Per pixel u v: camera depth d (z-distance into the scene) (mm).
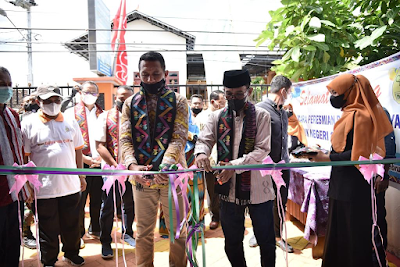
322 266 2381
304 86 4133
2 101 2164
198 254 3125
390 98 2703
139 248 2186
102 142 3033
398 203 2695
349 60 4090
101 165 3393
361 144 2064
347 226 2186
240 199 2100
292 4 3994
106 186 1801
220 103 4438
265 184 2135
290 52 3957
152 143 2037
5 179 2127
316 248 2912
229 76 2012
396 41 3707
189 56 19016
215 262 2938
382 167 2010
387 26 3498
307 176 3006
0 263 2232
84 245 3441
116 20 14258
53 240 2697
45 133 2625
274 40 4223
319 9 3834
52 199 2643
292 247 3193
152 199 2150
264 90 7941
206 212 4727
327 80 3594
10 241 2246
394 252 2758
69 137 2738
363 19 4043
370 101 2180
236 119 2156
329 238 2314
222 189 2154
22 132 2594
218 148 2189
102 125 3043
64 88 5660
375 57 3756
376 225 2061
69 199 2787
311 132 3996
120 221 4125
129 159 1973
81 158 2980
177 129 2047
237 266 2227
